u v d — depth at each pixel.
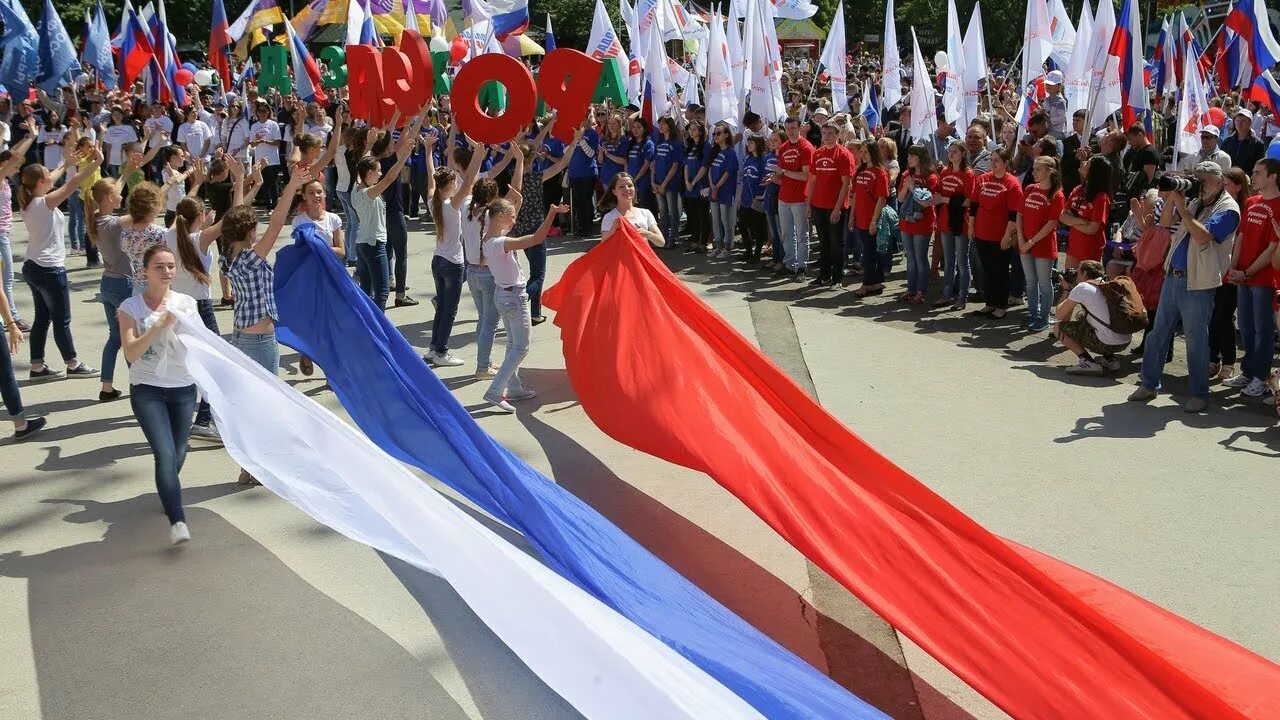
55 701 4.68
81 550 6.09
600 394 6.93
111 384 8.79
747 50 16.62
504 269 8.41
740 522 6.68
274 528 6.40
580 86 9.10
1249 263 8.83
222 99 23.88
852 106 23.86
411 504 4.10
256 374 5.15
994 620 4.75
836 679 5.05
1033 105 15.02
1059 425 8.41
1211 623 5.47
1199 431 8.24
